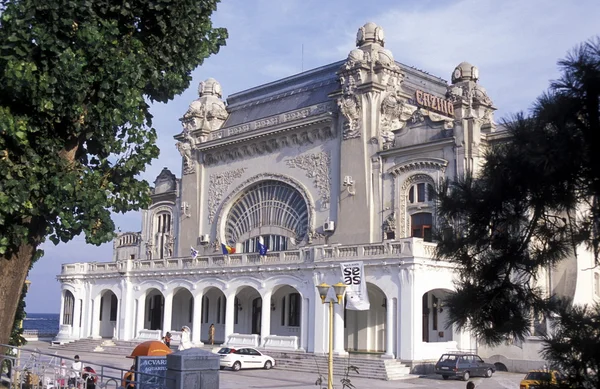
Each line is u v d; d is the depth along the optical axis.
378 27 55.84
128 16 17.80
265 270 52.62
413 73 63.00
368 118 53.97
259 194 62.62
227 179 65.25
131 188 18.45
